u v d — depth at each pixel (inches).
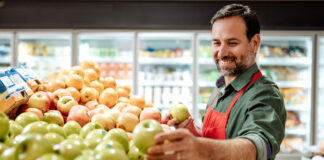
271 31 134.3
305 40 147.5
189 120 52.7
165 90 151.3
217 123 49.2
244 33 47.0
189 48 157.5
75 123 40.3
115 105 58.5
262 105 41.3
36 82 55.0
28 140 23.7
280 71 147.2
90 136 33.4
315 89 136.0
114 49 147.2
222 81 61.0
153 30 135.5
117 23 136.0
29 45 144.9
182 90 150.9
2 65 150.9
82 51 144.4
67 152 26.0
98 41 155.6
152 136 27.1
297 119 147.9
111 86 68.1
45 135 31.1
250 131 36.7
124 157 25.4
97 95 60.6
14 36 135.6
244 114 44.1
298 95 145.3
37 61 149.0
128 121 44.0
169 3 135.9
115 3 135.8
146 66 155.1
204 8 135.9
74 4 135.7
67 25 135.5
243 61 47.6
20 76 51.2
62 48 147.5
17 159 23.2
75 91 56.9
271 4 135.3
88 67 71.4
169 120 51.5
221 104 51.7
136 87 136.3
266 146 34.2
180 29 135.9
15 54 136.1
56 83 56.9
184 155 24.9
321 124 150.8
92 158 24.0
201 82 143.8
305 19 135.1
